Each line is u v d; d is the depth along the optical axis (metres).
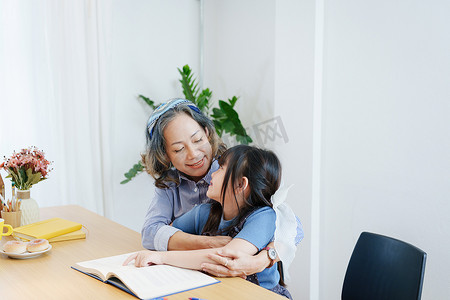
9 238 1.68
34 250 1.43
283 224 1.34
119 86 3.16
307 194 2.59
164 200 1.62
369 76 2.36
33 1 2.74
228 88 3.46
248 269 1.22
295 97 2.64
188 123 1.45
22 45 2.72
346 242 2.51
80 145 2.91
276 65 2.75
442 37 2.04
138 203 3.30
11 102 2.71
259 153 1.38
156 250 1.49
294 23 2.62
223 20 3.50
